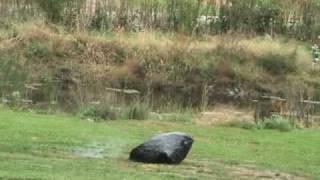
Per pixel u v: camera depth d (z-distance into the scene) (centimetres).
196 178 1261
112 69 2972
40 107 2225
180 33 3256
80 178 1162
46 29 3105
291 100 2667
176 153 1380
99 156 1405
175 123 2106
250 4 3397
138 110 2166
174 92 2880
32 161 1281
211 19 3344
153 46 3103
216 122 2209
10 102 2200
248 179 1305
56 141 1517
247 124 2156
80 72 2914
